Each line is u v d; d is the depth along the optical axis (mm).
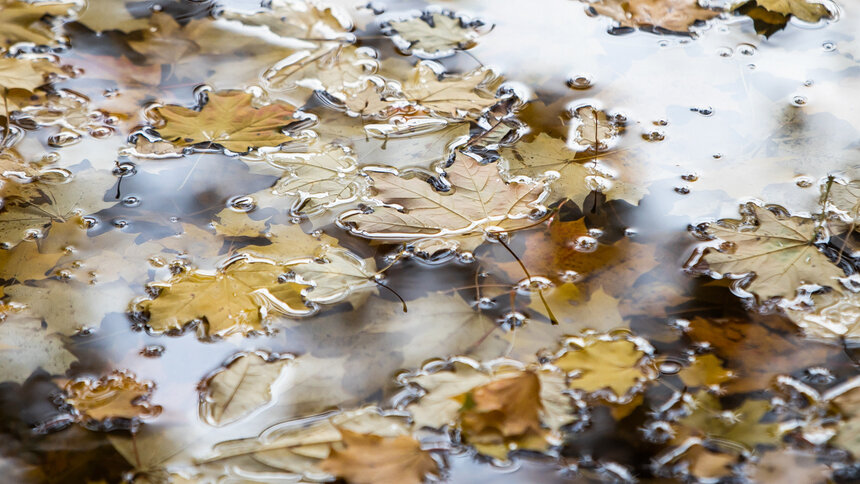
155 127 2279
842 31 2375
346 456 2062
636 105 2301
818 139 2258
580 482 2051
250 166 2242
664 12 2404
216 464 2059
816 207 2197
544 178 2230
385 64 2350
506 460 2061
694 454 2062
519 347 2115
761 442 2066
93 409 2084
